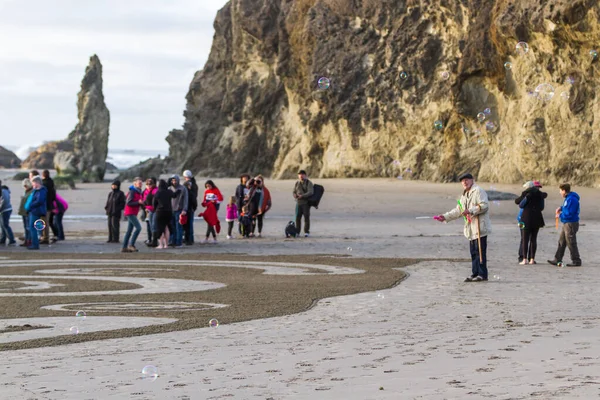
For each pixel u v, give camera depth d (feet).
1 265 85.35
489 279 69.67
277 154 382.83
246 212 124.06
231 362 32.96
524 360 30.14
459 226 142.51
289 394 25.77
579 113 230.48
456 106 273.54
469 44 267.80
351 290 62.85
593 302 53.67
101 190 321.73
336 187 274.98
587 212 168.14
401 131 307.58
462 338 37.96
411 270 78.54
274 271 78.89
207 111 424.46
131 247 102.06
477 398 23.58
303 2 350.84
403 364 30.71
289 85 369.71
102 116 472.85
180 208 108.58
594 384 24.97
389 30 317.01
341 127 331.98
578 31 217.97
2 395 27.07
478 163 271.28
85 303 56.24
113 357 35.22
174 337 41.47
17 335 42.32
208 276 74.43
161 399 25.85
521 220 83.15
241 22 386.73
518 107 255.09
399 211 181.98
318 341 38.96
